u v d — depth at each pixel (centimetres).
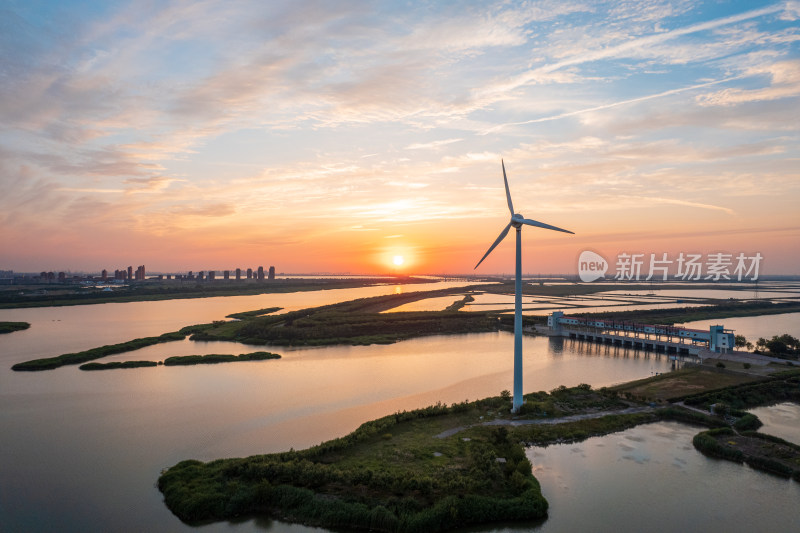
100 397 12356
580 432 9594
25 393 12706
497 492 7138
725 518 6800
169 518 6706
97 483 7688
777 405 11919
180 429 10044
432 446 8681
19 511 6869
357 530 6462
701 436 9212
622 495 7375
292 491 6994
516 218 10694
